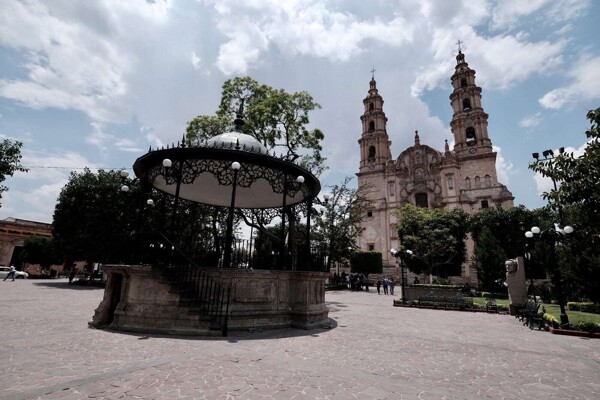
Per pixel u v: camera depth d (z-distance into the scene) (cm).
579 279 1577
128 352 580
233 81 2153
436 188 5191
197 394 398
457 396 433
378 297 2405
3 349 567
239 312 848
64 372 459
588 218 984
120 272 844
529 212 3416
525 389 476
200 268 856
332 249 3127
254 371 500
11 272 2883
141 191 1086
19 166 1897
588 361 659
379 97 6241
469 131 5297
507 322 1262
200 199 1573
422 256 3619
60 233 2619
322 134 2230
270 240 1916
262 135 2095
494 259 2750
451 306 1730
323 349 676
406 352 685
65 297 1605
